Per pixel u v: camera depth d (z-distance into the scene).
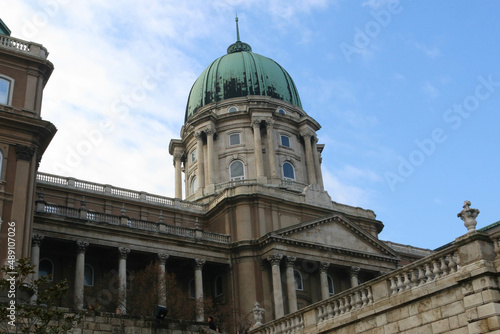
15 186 37.28
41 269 50.59
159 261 54.19
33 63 40.88
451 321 18.84
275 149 76.19
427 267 20.16
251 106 76.56
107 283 50.16
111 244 51.91
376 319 21.55
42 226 48.75
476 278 18.31
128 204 60.84
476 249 18.48
